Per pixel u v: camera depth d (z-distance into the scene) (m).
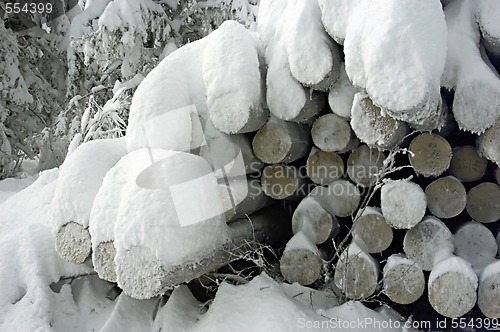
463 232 3.07
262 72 3.21
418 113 2.53
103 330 3.04
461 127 2.74
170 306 3.13
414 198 2.85
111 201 2.89
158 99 3.14
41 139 8.13
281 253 3.66
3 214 4.07
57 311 3.24
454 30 2.82
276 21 3.40
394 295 2.98
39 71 9.39
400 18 2.52
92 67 8.24
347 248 2.98
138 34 7.23
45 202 3.87
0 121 8.02
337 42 2.88
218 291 3.05
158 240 2.64
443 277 2.82
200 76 3.26
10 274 3.39
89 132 5.00
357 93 2.81
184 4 8.40
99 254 2.88
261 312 2.81
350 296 3.05
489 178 3.08
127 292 2.73
